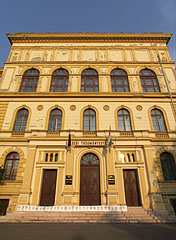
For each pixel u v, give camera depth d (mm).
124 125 20344
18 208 14922
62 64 24703
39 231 9328
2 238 7797
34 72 24281
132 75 23844
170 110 21172
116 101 21516
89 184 17156
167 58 25641
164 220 12906
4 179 17281
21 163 17766
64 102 21344
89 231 9453
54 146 18219
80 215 13578
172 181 17156
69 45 26688
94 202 16453
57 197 16219
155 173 16984
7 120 20266
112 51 26219
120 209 14664
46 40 26938
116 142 18453
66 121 20141
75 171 17391
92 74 24156
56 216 13422
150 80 23938
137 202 16562
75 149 18281
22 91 22781
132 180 17391
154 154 18359
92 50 26297
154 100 21703
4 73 23891
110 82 23312
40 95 21594
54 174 17484
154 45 26781
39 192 16438
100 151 18219
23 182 16484
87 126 20156
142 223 12414
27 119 20547
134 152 18297
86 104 21266
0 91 22422
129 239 7875
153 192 16094
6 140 18734
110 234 8781
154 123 20609
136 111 21000
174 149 18625
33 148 18062
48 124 20156
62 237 8047
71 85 22922
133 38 26953
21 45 26672
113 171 17156
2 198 16312
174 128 20078
